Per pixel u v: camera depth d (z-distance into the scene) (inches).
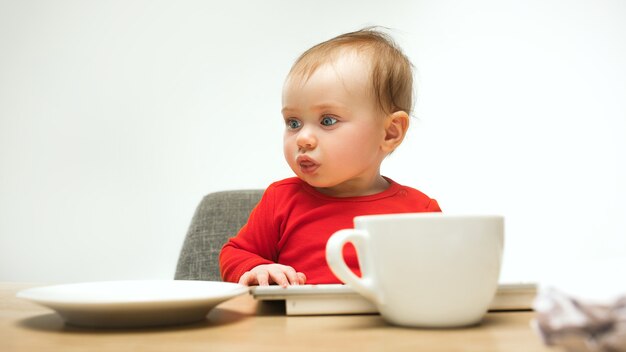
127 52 72.0
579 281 11.4
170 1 72.1
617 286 11.0
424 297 15.5
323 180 32.4
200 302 16.1
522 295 19.4
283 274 27.3
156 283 21.0
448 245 15.4
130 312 15.7
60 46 73.0
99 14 72.9
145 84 71.4
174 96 70.9
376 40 36.7
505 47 66.6
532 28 66.2
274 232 37.3
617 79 64.9
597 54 65.2
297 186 38.2
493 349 12.9
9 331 16.0
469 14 67.3
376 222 16.1
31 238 71.2
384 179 38.6
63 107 72.3
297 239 35.5
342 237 16.4
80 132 71.7
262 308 20.9
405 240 15.6
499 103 66.4
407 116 34.9
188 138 70.3
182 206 69.7
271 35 70.2
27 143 72.4
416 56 67.8
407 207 35.9
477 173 66.3
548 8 66.1
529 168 65.5
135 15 72.4
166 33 71.7
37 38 73.3
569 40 65.7
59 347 13.6
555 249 64.6
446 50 67.4
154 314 16.0
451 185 66.6
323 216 35.4
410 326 15.9
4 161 72.4
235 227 48.5
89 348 13.4
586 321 10.6
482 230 15.6
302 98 31.9
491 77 66.7
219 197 50.2
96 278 69.9
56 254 70.7
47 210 71.3
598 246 64.1
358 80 32.6
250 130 69.6
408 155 67.1
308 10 70.0
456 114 66.9
